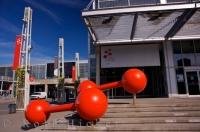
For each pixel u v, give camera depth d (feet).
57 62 109.19
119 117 32.76
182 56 66.39
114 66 68.85
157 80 69.56
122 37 63.77
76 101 28.76
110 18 47.75
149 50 68.49
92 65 78.79
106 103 28.19
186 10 42.14
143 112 33.63
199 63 65.72
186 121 29.01
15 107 60.95
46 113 32.73
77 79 123.24
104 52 69.97
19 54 65.51
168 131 26.48
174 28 56.39
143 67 69.00
